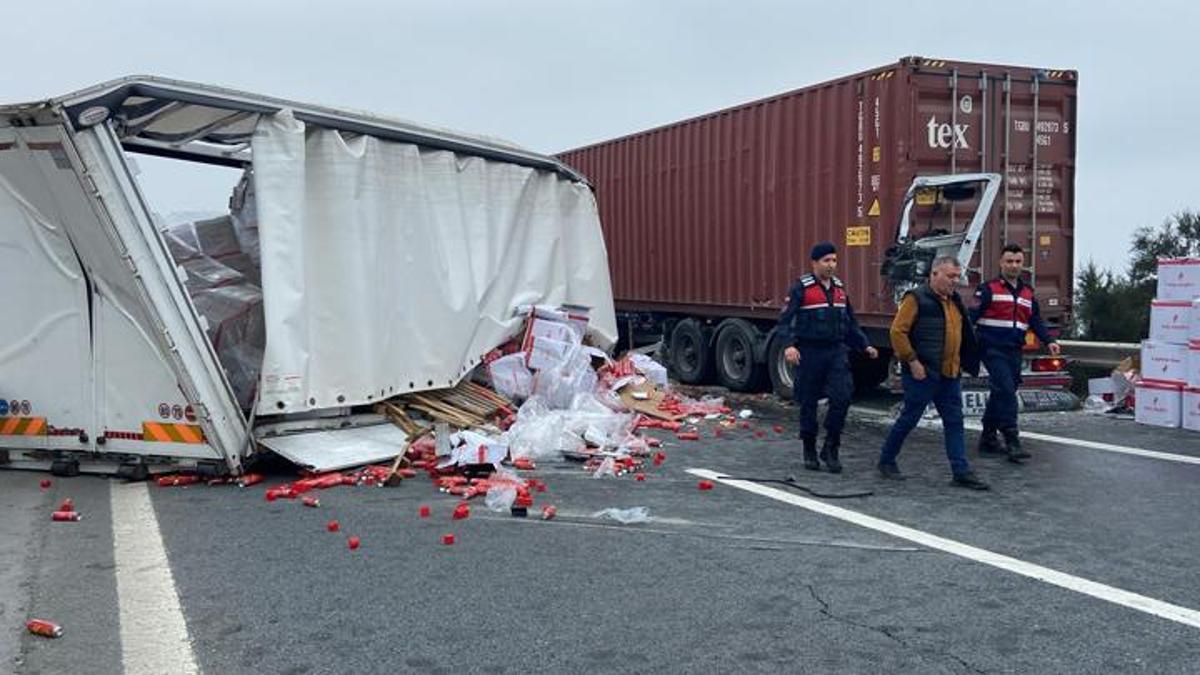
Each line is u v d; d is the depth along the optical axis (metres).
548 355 10.43
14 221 7.87
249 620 4.78
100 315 7.88
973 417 10.98
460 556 5.80
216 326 8.64
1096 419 11.29
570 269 12.13
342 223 8.70
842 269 12.23
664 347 16.53
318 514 6.83
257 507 7.04
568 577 5.42
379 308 9.00
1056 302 11.98
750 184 13.95
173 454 7.84
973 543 6.11
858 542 6.13
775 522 6.64
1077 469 8.46
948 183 10.52
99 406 7.99
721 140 14.59
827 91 12.45
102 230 7.29
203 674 4.17
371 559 5.74
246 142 9.97
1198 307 10.27
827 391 8.35
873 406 12.75
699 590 5.20
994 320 8.92
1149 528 6.47
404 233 9.43
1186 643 4.46
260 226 8.16
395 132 9.38
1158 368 10.74
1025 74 11.71
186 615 4.85
